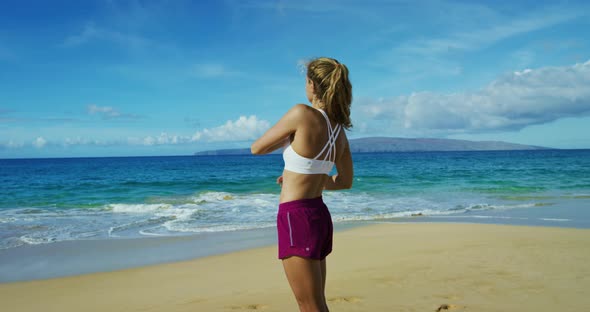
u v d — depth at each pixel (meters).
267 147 2.01
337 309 3.82
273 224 10.10
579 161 48.47
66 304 4.63
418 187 19.50
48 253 7.29
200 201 15.05
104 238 8.59
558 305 3.77
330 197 16.06
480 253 6.06
